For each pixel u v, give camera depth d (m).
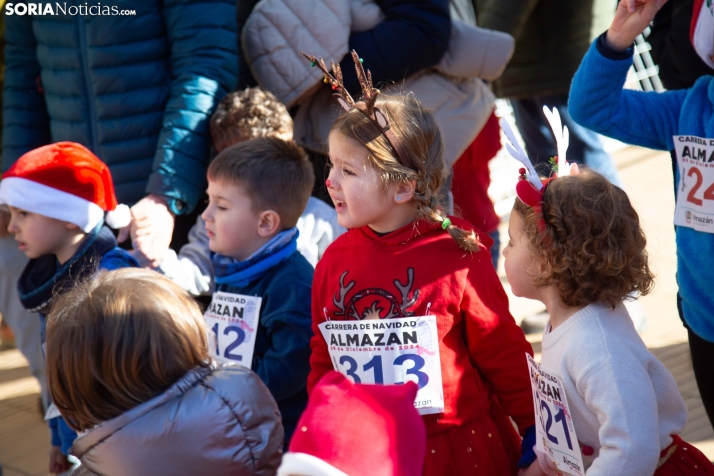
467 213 4.93
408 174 2.43
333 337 2.52
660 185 7.96
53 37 3.92
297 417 3.01
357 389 1.71
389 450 1.60
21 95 4.30
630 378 2.01
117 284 2.06
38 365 4.14
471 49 4.28
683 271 2.81
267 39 4.12
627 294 2.17
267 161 3.10
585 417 2.10
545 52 5.48
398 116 2.47
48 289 3.31
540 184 2.23
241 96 3.82
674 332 4.99
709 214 2.64
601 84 2.82
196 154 3.85
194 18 3.88
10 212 3.58
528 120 5.80
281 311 2.94
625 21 2.73
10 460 4.36
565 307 2.19
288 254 3.07
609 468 1.97
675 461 2.19
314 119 4.25
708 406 2.96
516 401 2.48
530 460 2.44
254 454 2.04
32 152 3.38
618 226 2.12
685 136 2.71
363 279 2.49
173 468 1.95
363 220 2.47
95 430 1.97
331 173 2.52
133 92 3.93
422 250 2.47
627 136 2.90
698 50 2.71
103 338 1.95
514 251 2.28
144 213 3.70
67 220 3.27
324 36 4.04
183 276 3.67
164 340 1.99
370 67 4.09
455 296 2.42
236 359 2.99
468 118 4.41
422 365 2.39
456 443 2.41
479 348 2.46
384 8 4.15
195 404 1.98
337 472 1.52
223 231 3.11
